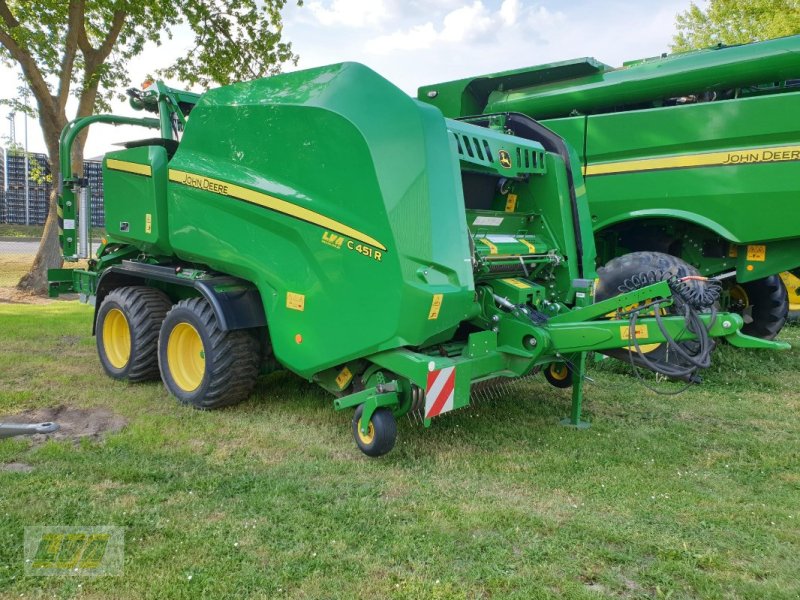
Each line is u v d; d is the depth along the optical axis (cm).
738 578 254
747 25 1620
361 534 283
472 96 734
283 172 404
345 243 372
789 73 567
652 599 241
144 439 396
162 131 570
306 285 396
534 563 262
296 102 396
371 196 359
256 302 451
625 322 378
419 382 352
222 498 315
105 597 232
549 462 380
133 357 528
